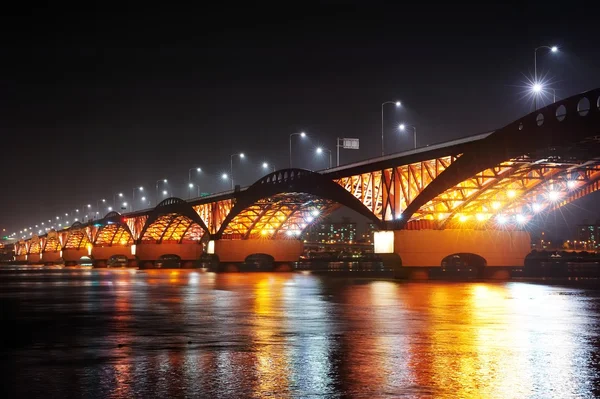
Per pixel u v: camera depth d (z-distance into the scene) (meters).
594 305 58.44
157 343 36.72
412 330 41.44
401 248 97.75
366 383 26.05
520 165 80.25
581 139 67.56
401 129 105.75
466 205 94.69
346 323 45.38
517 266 103.06
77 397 24.30
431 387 25.31
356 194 109.69
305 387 25.45
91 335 40.34
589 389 24.91
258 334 40.03
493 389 24.94
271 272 150.38
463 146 83.81
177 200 179.12
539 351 33.28
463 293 73.50
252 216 147.50
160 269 193.00
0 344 36.84
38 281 116.62
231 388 25.44
